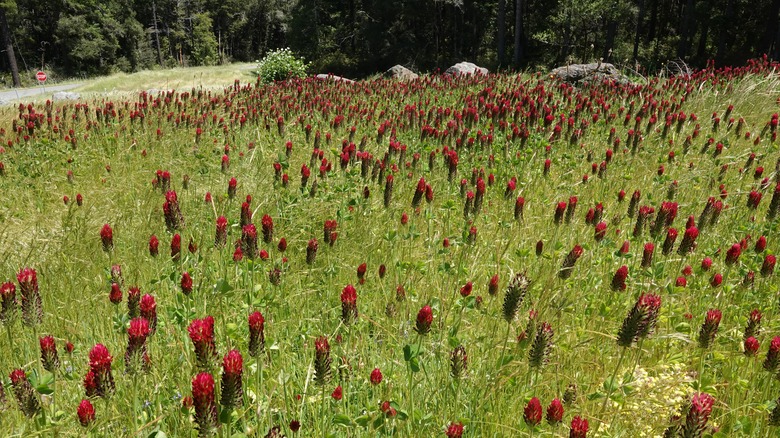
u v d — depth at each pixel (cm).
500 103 1291
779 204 533
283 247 474
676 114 1083
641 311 294
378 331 428
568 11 3856
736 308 441
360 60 4903
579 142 1016
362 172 748
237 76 4019
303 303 475
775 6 3616
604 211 664
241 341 387
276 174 745
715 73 1802
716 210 523
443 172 830
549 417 264
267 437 254
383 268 461
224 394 240
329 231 526
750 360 367
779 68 1652
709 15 3897
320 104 1515
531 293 466
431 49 5050
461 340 398
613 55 3853
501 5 4034
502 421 322
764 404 314
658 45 4494
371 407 328
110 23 7744
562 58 4228
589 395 316
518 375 361
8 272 575
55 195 880
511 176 815
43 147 1145
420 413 306
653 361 386
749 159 757
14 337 423
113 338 425
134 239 631
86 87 3606
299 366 373
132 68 8362
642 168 856
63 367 359
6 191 887
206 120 1345
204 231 640
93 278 543
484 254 554
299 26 5016
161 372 356
